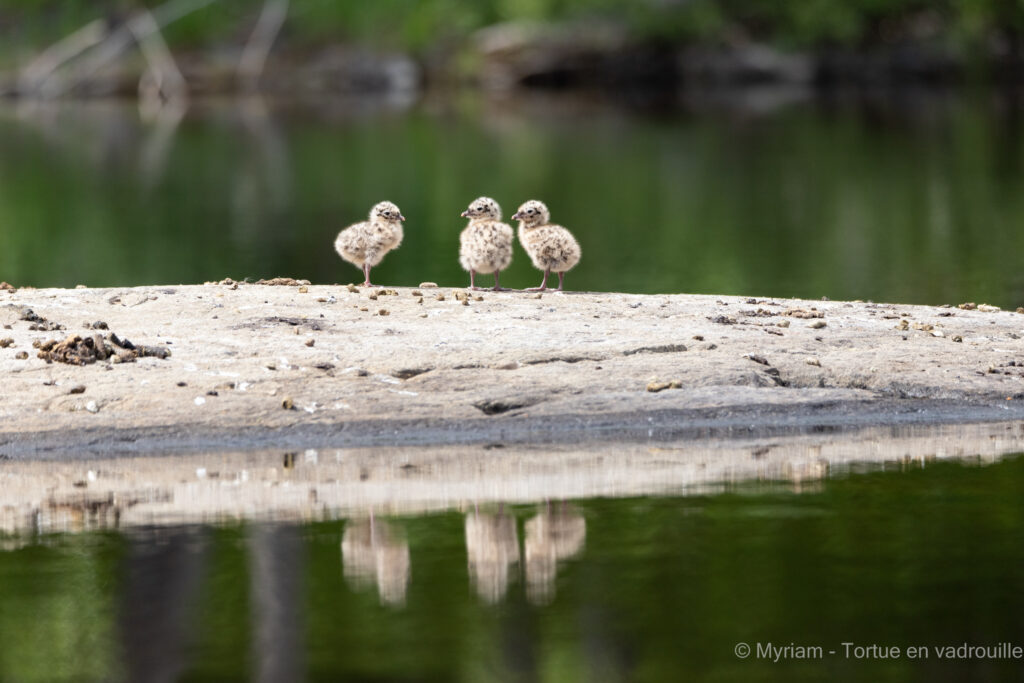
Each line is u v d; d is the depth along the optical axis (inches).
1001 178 1699.1
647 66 3208.7
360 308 637.9
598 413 542.6
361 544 413.1
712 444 525.0
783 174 1792.6
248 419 526.0
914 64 3284.9
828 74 3282.5
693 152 2048.5
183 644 343.6
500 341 589.9
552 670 326.6
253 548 409.1
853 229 1346.0
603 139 2240.4
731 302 676.7
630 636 345.1
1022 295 962.7
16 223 1428.4
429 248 1244.5
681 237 1320.1
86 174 1849.2
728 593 370.3
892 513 436.8
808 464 497.0
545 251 675.4
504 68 3181.6
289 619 356.2
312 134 2361.0
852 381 571.8
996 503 445.7
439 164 1930.4
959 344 614.5
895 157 1942.7
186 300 642.2
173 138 2311.8
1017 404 565.6
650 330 609.6
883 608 360.2
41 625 353.4
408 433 528.7
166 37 3203.7
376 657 333.7
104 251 1251.2
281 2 3257.9
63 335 585.0
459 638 344.5
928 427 550.0
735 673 326.3
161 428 519.2
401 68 3208.7
